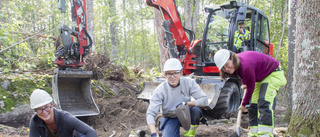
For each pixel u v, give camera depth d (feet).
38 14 34.99
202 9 59.11
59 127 7.80
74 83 16.80
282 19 49.29
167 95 9.75
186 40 18.51
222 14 18.31
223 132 12.89
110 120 16.65
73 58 15.79
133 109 18.51
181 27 18.31
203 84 16.92
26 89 16.58
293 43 17.89
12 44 17.13
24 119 15.49
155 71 32.48
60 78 15.90
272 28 49.52
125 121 16.70
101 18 58.95
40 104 7.27
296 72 10.82
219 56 9.66
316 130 9.85
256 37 19.08
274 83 10.65
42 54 20.22
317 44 9.96
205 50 19.19
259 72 10.61
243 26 18.69
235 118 16.17
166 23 18.10
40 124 7.85
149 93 19.71
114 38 55.93
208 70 19.06
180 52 19.29
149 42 69.15
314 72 10.03
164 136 9.83
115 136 14.16
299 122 10.43
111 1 60.54
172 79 9.31
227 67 9.77
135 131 12.99
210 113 18.35
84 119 16.05
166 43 18.95
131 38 62.64
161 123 10.64
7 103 15.16
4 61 16.92
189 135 10.60
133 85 24.85
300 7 10.57
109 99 19.45
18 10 33.27
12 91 15.96
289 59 17.94
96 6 62.13
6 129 13.64
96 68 23.54
